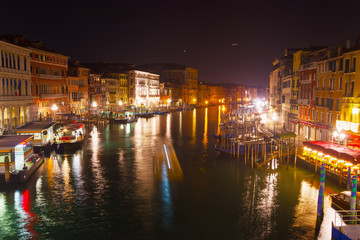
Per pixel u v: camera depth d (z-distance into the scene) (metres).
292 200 24.14
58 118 65.56
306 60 49.50
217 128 69.31
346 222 19.98
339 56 36.66
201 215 21.89
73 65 78.56
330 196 22.67
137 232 19.64
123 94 109.12
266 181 28.53
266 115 83.19
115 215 21.84
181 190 26.56
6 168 25.62
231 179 29.38
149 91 126.75
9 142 28.14
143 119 93.00
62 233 19.44
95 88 89.38
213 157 38.50
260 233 19.48
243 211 22.44
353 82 33.72
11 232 19.47
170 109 132.88
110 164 34.66
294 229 19.88
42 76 59.47
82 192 25.91
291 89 57.88
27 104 49.22
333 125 37.94
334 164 28.17
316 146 29.48
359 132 31.84
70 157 37.78
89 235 19.25
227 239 18.86
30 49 51.47
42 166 33.34
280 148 35.53
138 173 31.23
